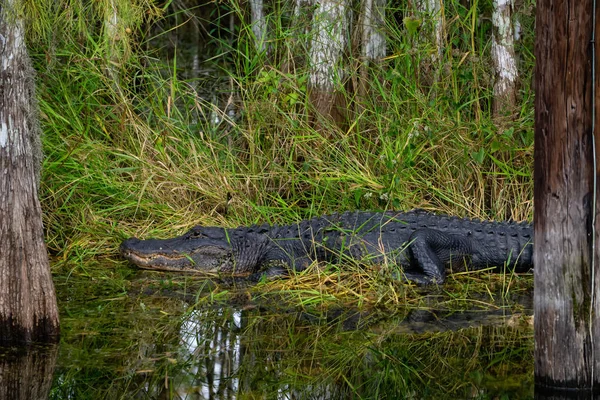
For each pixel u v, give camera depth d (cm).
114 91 990
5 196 570
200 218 876
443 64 970
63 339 595
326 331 621
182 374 530
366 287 736
